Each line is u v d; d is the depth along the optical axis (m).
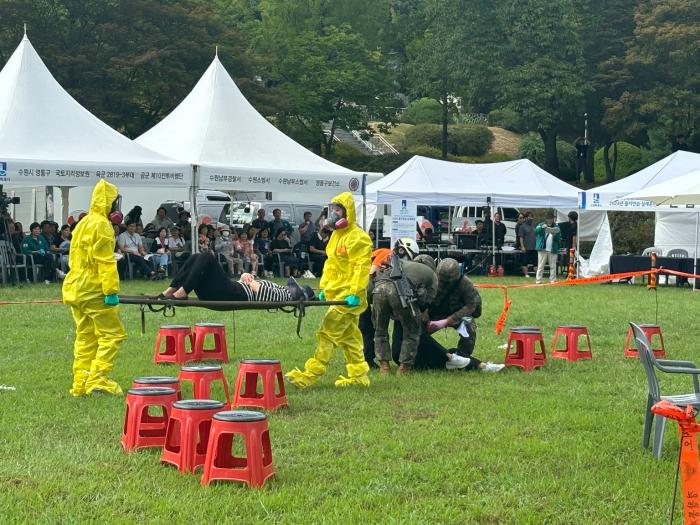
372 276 10.81
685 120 48.59
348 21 59.56
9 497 5.89
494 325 15.62
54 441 7.35
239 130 22.94
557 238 25.28
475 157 58.03
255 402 8.57
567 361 11.96
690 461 4.88
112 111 38.22
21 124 20.39
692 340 14.16
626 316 17.27
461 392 9.60
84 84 37.41
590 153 52.88
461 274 10.91
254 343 12.91
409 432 7.81
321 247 26.22
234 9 54.44
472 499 6.06
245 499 5.90
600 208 26.58
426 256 10.69
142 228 24.89
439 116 65.94
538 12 47.31
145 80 38.28
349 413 8.54
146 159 20.94
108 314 9.00
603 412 8.73
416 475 6.57
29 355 11.52
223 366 10.97
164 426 7.11
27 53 21.69
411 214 21.97
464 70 49.16
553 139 51.31
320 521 5.57
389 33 66.00
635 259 26.17
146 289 20.11
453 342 13.30
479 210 38.06
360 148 59.16
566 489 6.32
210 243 24.39
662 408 4.95
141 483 6.23
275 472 6.53
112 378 10.00
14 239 22.25
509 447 7.34
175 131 23.08
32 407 8.52
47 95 21.20
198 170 21.28
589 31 50.47
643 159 54.38
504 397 9.37
